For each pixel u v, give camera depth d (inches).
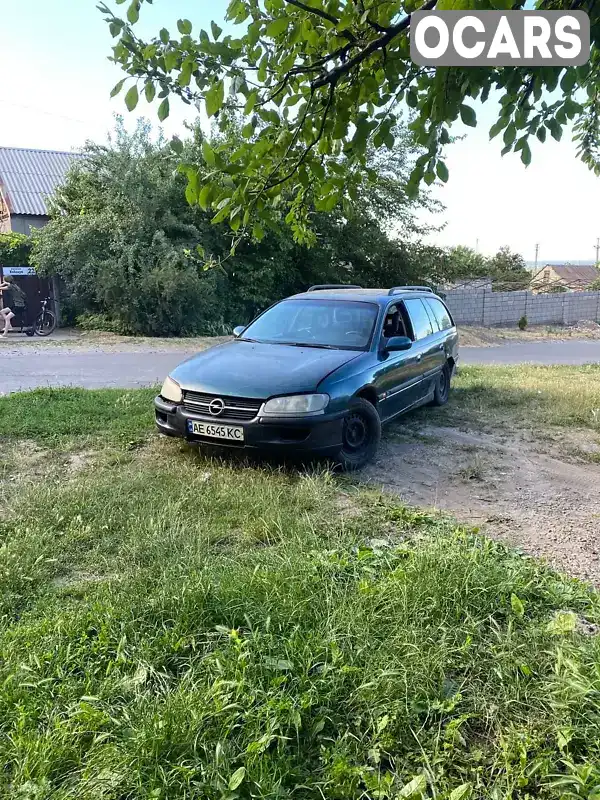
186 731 90.8
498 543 162.2
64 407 305.3
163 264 720.3
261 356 242.4
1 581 136.5
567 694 100.6
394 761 91.7
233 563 145.9
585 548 167.2
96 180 775.1
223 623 122.0
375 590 129.0
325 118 129.0
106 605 124.4
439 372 331.0
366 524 175.8
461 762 91.8
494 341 943.7
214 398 218.1
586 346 907.4
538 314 1231.5
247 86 125.1
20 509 176.7
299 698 99.8
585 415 319.3
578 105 120.7
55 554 151.8
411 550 150.1
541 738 95.0
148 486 197.3
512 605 126.5
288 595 127.6
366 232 908.6
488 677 108.1
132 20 120.4
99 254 743.7
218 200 130.5
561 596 134.5
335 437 217.3
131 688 102.1
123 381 439.8
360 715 99.3
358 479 220.8
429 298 341.7
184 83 123.0
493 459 250.4
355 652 111.0
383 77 129.0
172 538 156.7
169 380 234.7
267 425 209.5
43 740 90.4
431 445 269.9
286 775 87.9
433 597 126.5
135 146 765.9
